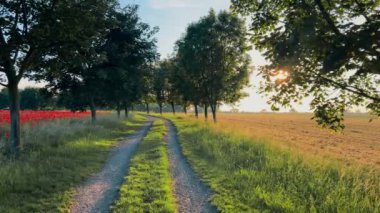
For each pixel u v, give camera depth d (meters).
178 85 48.69
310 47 6.45
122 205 9.05
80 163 14.91
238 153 16.84
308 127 60.41
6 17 14.54
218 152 17.25
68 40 15.76
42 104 85.31
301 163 13.94
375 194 9.93
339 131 8.32
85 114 48.09
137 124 45.84
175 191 10.81
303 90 7.98
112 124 36.19
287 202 9.03
